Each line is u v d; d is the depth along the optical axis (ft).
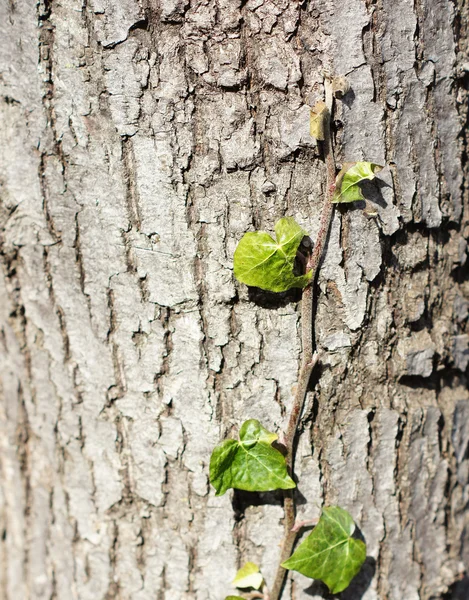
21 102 2.92
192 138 2.87
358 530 3.00
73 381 3.03
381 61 2.87
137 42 2.85
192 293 2.92
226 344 2.93
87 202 2.93
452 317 3.04
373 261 2.92
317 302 2.92
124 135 2.88
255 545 3.00
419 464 3.03
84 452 3.07
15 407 3.16
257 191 2.89
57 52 2.88
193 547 3.02
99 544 3.09
